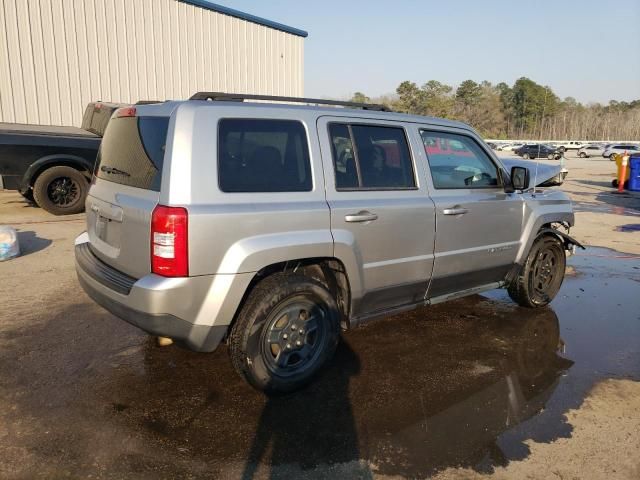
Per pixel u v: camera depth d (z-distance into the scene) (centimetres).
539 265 530
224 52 1672
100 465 271
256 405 335
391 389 362
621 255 807
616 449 300
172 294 292
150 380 364
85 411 321
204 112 310
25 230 823
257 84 1789
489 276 482
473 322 502
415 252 404
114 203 333
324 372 385
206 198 301
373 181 384
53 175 945
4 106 1252
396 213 385
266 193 324
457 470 276
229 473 268
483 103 10600
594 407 347
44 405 327
